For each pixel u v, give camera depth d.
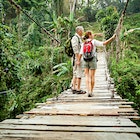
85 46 3.89
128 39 11.98
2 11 4.05
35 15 14.23
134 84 6.99
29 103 6.09
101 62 11.16
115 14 15.07
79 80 4.41
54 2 17.78
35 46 11.72
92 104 3.34
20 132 2.03
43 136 1.91
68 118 2.52
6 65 3.72
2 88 3.80
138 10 24.53
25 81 6.38
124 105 3.19
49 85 6.87
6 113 4.86
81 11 22.77
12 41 4.20
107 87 5.19
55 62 8.23
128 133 1.96
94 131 2.03
